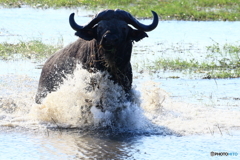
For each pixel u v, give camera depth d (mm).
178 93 42219
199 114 36094
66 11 98812
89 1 108125
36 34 72375
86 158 26328
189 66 53438
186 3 108438
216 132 31875
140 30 32344
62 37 68438
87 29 32031
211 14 97000
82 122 33688
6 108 37031
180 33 77562
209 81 47156
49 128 32344
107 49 30844
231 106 38344
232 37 74250
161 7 102312
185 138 30578
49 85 36688
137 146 28797
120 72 32688
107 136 30766
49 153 27141
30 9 100000
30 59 56938
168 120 34500
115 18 31391
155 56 58594
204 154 27516
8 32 73375
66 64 35375
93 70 32875
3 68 51719
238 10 103250
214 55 60250
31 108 36156
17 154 26938
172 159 26562
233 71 51969
